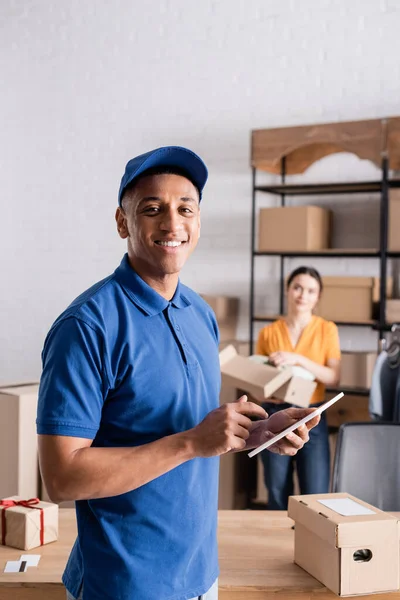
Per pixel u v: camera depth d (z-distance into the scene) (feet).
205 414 4.04
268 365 10.18
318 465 10.30
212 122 14.32
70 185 15.94
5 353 16.69
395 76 12.62
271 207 12.46
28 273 16.46
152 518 3.67
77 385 3.46
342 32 13.02
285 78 13.57
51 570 5.02
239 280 14.14
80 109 15.76
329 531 4.69
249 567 5.11
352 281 11.90
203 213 14.39
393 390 10.02
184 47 14.55
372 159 11.35
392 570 4.75
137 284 3.79
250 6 13.84
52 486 3.43
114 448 3.45
